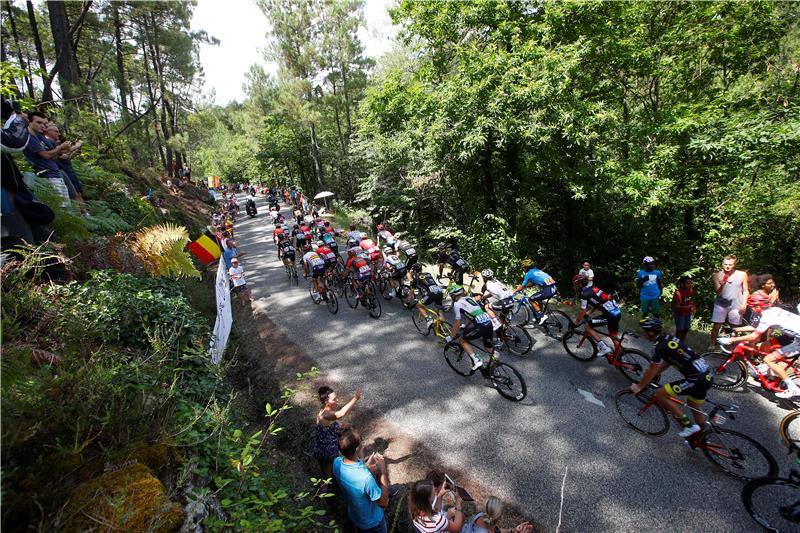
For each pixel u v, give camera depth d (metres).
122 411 2.86
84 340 3.23
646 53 12.79
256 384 7.42
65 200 5.89
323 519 4.46
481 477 4.76
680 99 15.10
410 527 4.28
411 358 7.64
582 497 4.36
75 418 2.57
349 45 25.83
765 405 5.39
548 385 6.32
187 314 6.21
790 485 3.67
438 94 13.22
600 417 5.50
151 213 11.96
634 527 3.97
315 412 6.31
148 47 27.52
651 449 4.88
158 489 2.67
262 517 3.44
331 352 8.20
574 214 15.27
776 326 5.16
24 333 3.29
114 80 17.41
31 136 5.83
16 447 2.23
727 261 6.46
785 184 13.52
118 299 5.28
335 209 28.34
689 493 4.25
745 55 13.26
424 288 9.77
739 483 4.28
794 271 13.59
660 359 4.55
